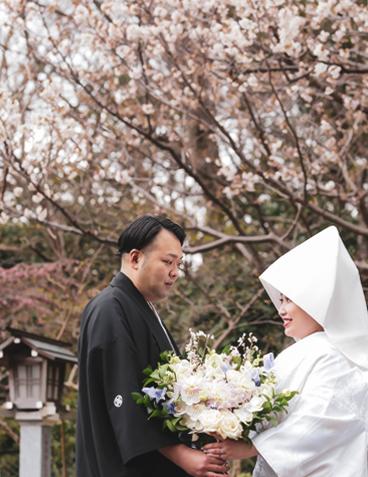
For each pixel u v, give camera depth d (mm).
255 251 8969
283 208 11461
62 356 6621
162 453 3682
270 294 4238
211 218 11250
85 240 11492
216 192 9680
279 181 7895
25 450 6426
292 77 7977
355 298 3955
